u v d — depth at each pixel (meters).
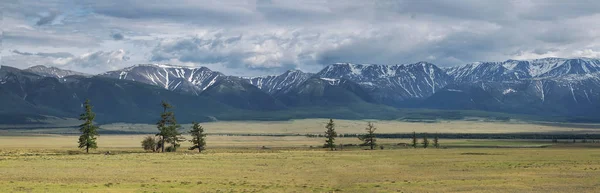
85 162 128.12
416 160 147.75
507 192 77.44
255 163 133.88
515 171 109.94
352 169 118.88
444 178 97.44
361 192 77.44
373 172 111.50
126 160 137.12
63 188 76.56
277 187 82.69
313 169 118.75
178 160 139.38
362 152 198.00
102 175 98.56
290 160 146.50
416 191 78.56
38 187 77.19
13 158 139.62
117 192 73.44
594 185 85.19
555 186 84.12
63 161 130.50
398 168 121.44
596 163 129.00
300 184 87.81
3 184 80.25
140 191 74.94
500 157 157.88
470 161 141.12
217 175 102.50
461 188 81.88
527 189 80.69
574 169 112.62
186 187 81.00
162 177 96.75
